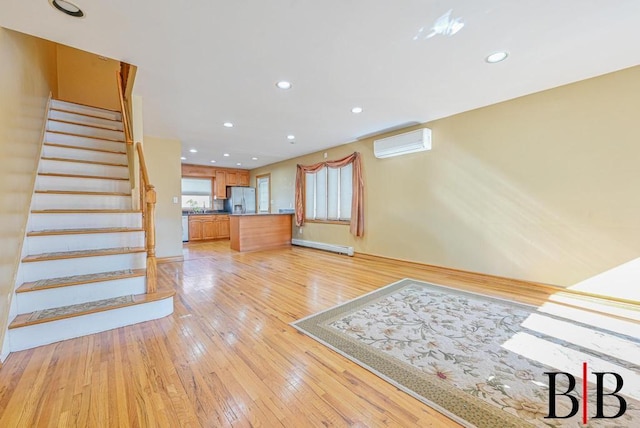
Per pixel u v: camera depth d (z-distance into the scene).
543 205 3.16
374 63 2.46
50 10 1.73
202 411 1.37
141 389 1.52
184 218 7.64
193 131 4.68
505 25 1.95
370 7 1.75
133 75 2.79
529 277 3.29
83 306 2.23
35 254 2.41
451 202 4.01
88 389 1.52
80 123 3.67
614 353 1.86
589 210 2.87
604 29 2.00
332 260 5.13
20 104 2.34
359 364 1.77
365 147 5.28
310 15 1.82
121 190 3.38
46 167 3.05
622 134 2.66
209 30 1.97
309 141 5.48
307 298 3.03
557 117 3.03
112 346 1.97
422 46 2.20
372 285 3.50
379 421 1.30
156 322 2.39
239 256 5.57
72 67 4.56
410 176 4.54
